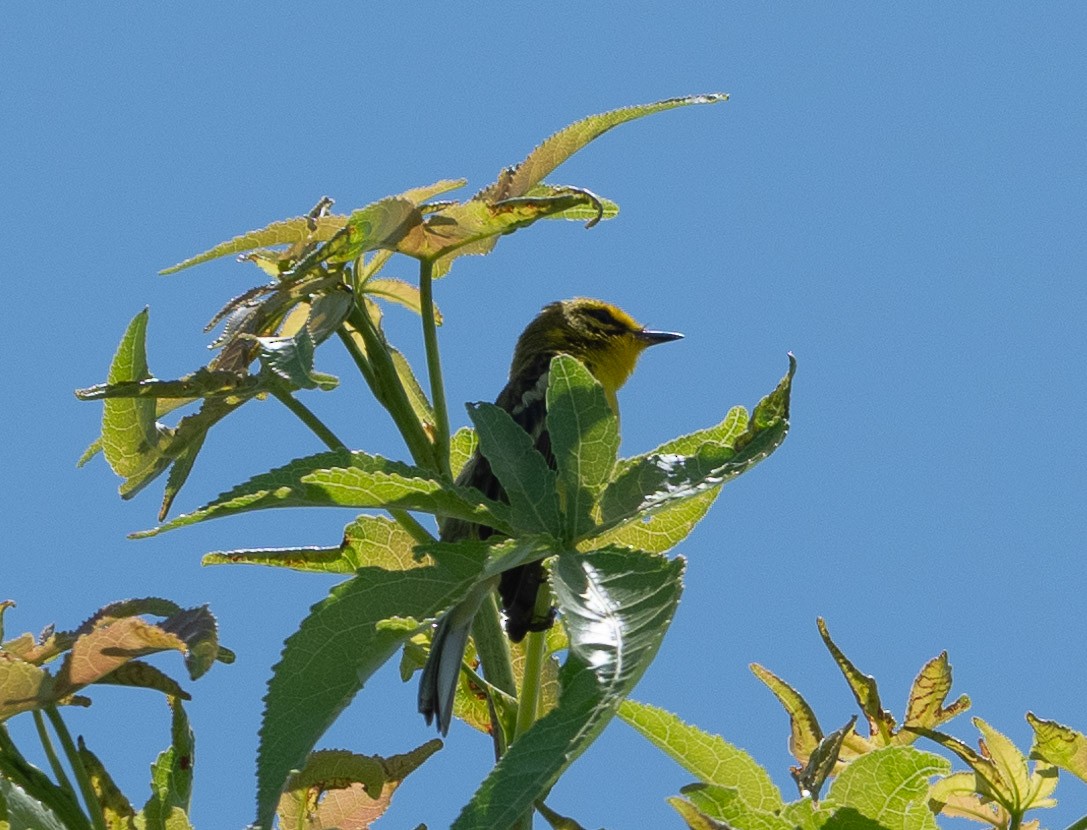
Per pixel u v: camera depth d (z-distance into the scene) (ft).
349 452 22.39
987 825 23.67
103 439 26.58
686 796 20.43
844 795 20.18
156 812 21.95
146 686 21.44
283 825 23.58
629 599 19.49
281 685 19.79
